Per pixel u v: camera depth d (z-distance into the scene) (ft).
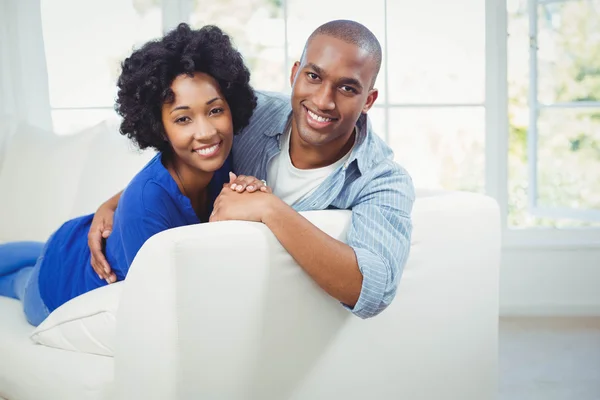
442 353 6.40
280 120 6.58
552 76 11.64
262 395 5.44
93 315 5.80
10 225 9.50
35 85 11.50
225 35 6.21
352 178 6.20
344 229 5.80
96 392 5.65
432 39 11.51
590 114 11.59
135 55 6.04
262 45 11.40
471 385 6.61
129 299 5.19
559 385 8.79
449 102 11.62
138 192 5.98
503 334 10.82
